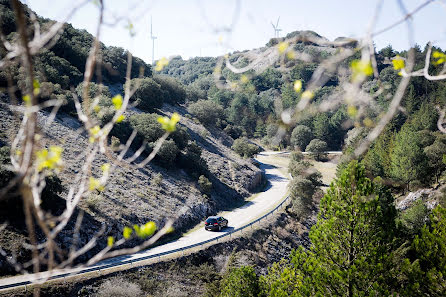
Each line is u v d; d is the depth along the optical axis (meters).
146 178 44.91
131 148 49.25
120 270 26.75
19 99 39.59
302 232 45.66
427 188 48.38
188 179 51.59
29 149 2.37
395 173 50.91
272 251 38.50
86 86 2.76
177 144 56.12
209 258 32.66
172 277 28.73
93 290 24.19
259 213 47.53
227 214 47.47
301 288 14.20
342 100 3.35
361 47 2.70
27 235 25.70
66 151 38.78
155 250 32.50
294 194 49.44
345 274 13.50
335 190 15.59
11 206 26.17
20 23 2.18
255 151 81.38
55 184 29.86
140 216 35.50
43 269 24.17
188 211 42.53
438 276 12.47
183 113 87.19
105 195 35.50
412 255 15.99
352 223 14.64
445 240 12.93
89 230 29.55
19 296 21.09
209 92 134.38
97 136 3.08
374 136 3.26
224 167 63.91
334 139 95.56
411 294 12.25
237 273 20.20
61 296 22.67
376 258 13.92
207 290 27.22
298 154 84.25
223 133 90.81
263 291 19.34
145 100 67.69
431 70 47.19
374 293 12.43
